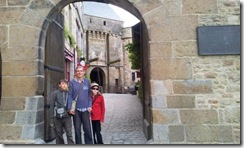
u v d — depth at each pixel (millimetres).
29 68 4309
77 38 17250
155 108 4145
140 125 6793
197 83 4156
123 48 33406
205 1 4305
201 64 4195
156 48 4254
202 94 4133
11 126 4191
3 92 4277
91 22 30516
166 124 4102
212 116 4082
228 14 4270
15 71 4312
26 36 4371
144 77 5684
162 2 4320
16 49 4348
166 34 4266
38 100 4312
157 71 4215
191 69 4184
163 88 4180
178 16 4289
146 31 4426
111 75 31453
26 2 4438
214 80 4152
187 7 4297
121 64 32844
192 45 4227
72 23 13711
